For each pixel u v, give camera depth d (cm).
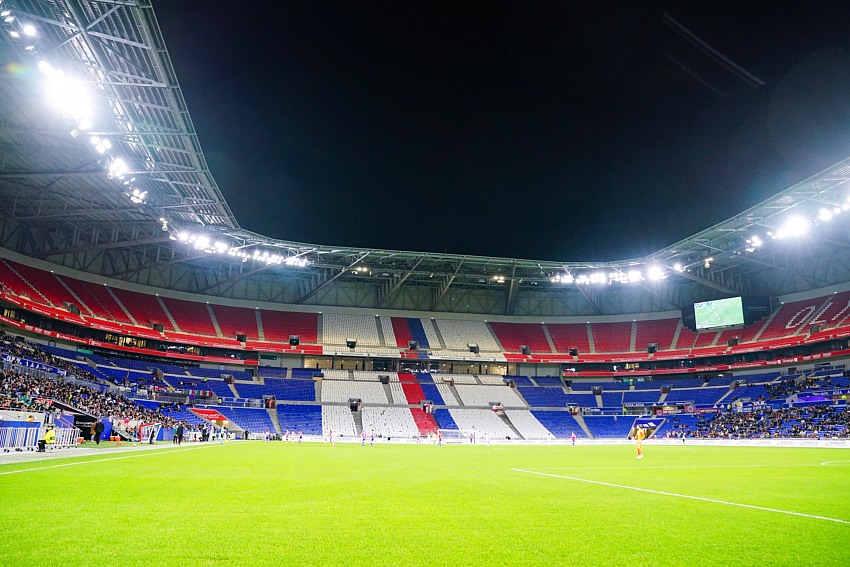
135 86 3297
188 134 3788
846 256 6844
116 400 4994
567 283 8219
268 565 629
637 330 8269
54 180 4494
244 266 7594
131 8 2703
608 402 7712
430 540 774
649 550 729
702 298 8031
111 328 6003
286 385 7169
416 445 5619
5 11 2514
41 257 5841
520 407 7475
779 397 6569
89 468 1877
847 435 5256
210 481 1543
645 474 2030
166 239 5716
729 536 822
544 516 991
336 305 8219
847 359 6481
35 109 3500
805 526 910
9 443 2655
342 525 877
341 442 6019
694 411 7119
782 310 7206
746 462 2836
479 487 1489
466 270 7706
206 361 7106
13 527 816
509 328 8556
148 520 891
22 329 5153
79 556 652
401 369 8031
